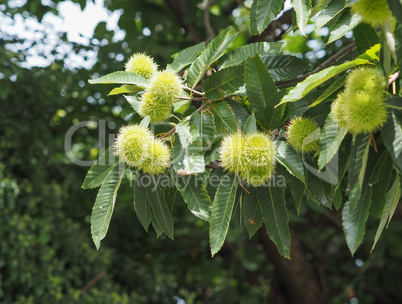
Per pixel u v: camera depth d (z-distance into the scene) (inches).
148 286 281.0
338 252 293.6
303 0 63.0
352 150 51.1
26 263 210.5
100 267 250.7
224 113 65.6
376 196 56.7
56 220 233.8
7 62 206.4
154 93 63.1
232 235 237.3
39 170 233.3
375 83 49.5
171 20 231.3
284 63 75.5
